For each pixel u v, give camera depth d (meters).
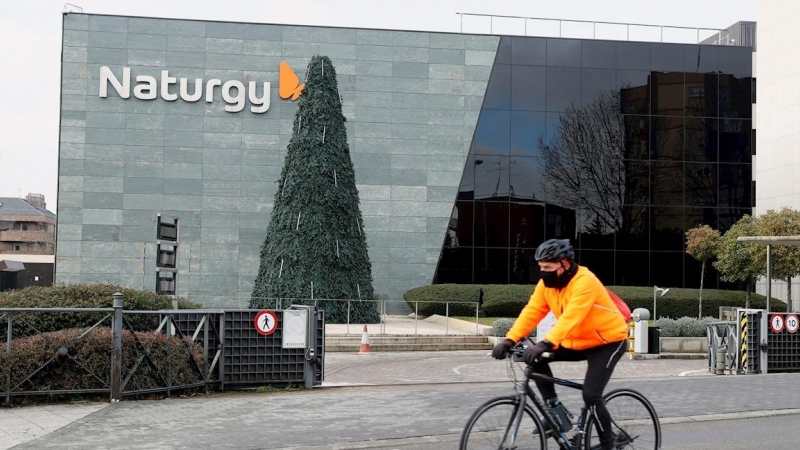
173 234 17.16
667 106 36.22
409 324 29.84
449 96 35.38
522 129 35.53
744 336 16.53
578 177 35.53
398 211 34.88
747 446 8.18
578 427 6.53
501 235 35.12
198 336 12.31
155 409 10.38
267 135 34.28
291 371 12.85
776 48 35.44
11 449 7.97
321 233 28.27
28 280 83.38
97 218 33.28
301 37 34.72
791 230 30.52
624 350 6.48
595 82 35.97
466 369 17.86
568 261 6.21
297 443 8.36
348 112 34.91
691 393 11.95
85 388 10.88
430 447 8.23
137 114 33.66
